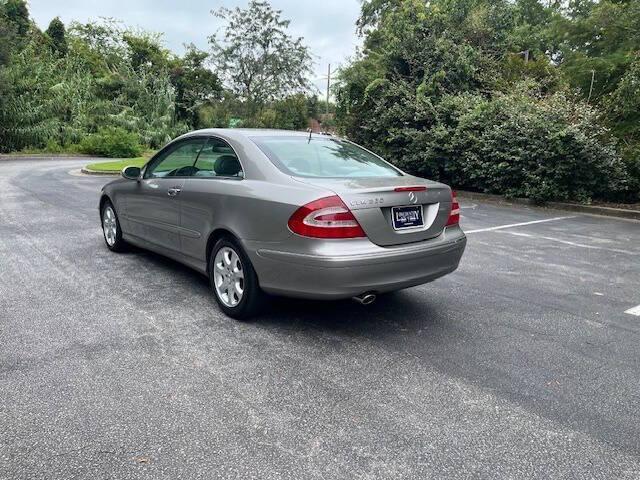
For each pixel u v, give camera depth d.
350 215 3.71
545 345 3.99
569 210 11.91
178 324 4.23
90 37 47.72
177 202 4.98
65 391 3.13
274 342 3.92
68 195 11.91
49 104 32.03
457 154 14.16
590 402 3.15
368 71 16.81
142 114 37.34
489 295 5.22
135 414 2.90
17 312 4.40
